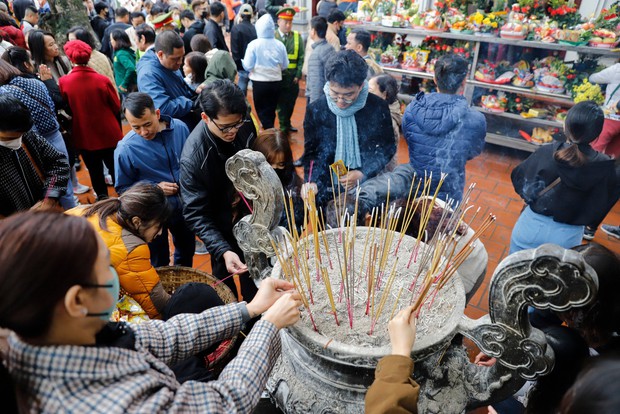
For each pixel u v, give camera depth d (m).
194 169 1.57
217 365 1.28
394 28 3.86
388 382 0.70
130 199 1.32
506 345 0.80
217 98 1.44
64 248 0.49
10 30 3.44
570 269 0.66
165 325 0.83
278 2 5.78
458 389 0.90
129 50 3.70
